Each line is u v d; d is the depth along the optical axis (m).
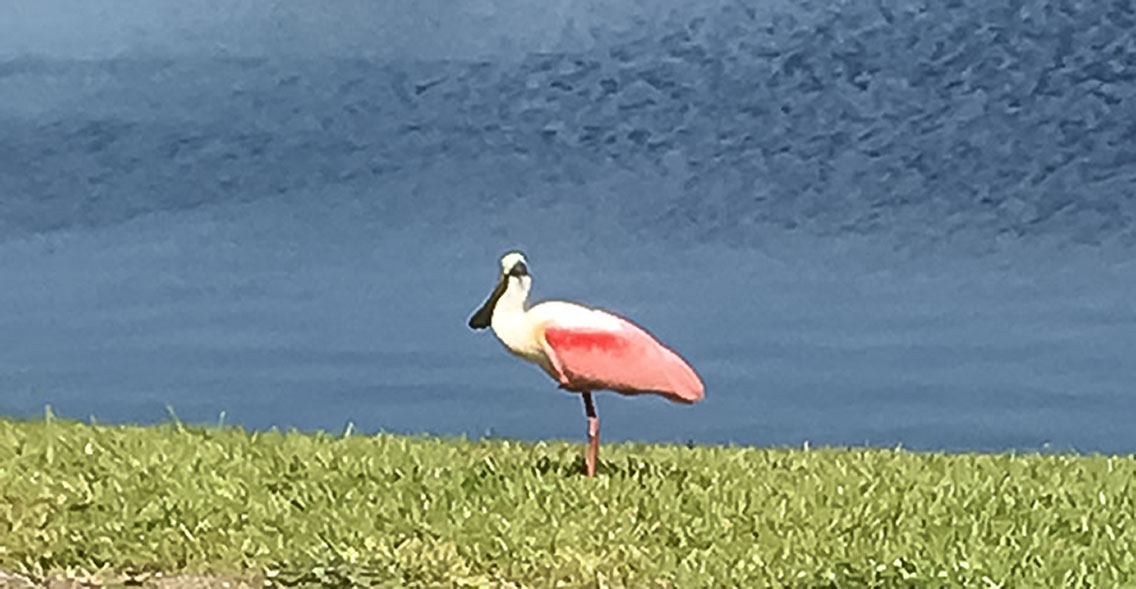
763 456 14.02
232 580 9.52
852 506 11.62
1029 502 11.99
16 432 13.89
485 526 10.74
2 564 9.66
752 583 9.73
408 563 9.83
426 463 12.90
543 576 9.79
